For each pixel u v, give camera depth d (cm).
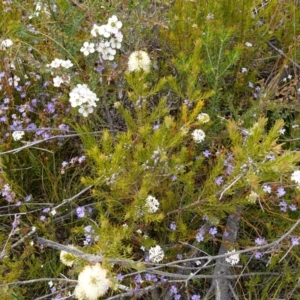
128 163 52
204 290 58
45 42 71
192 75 56
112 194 55
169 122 46
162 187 57
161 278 53
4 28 72
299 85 71
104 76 65
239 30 71
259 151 43
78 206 61
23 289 55
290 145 64
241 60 69
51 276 58
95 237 54
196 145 62
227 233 56
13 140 64
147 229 57
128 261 42
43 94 68
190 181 54
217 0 71
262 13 74
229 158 55
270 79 75
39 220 60
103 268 39
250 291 56
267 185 56
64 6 62
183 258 57
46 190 66
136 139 54
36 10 65
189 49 67
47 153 65
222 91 71
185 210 56
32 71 69
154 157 49
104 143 50
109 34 58
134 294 52
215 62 61
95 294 38
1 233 60
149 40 72
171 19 67
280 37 75
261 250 58
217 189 52
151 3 72
